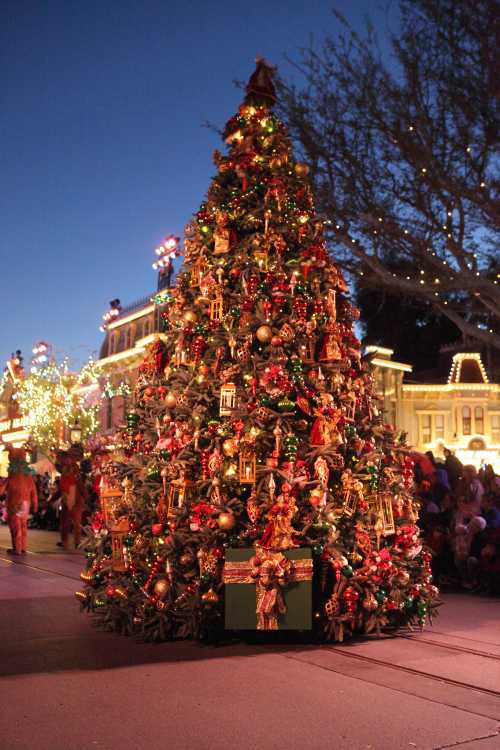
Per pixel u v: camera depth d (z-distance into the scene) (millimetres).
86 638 6316
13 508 12883
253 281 6609
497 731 4129
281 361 6348
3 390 50438
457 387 34531
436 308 17531
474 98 13977
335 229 15172
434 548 9914
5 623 6895
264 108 7488
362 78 14797
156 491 6422
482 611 7789
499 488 10055
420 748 3875
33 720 4262
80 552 13258
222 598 6117
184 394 6559
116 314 37281
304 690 4848
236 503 6168
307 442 6430
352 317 7281
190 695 4734
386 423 7094
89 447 14867
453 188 14273
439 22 14281
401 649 5969
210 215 7184
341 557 6062
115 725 4188
